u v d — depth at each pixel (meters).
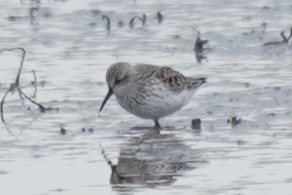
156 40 21.42
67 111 16.81
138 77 16.02
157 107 16.02
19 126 16.06
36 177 13.61
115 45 21.16
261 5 23.67
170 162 14.12
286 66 19.11
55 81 18.59
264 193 12.73
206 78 17.38
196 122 15.87
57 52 20.67
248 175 13.43
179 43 21.12
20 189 13.14
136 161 14.23
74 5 24.28
